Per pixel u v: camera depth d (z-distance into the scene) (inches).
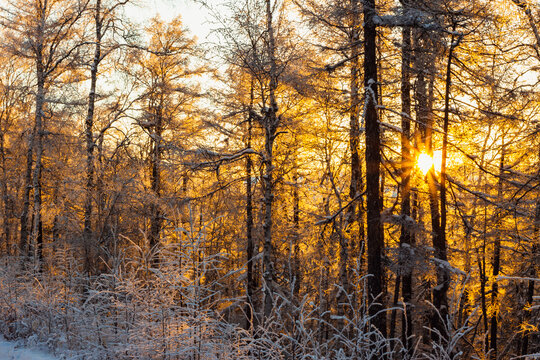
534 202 547.2
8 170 975.0
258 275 709.9
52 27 604.1
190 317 181.5
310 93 491.2
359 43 412.8
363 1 373.1
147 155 800.3
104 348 214.2
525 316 660.7
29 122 790.5
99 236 562.9
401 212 479.2
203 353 179.2
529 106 511.2
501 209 522.6
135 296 202.8
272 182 554.3
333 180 588.7
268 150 523.5
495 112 448.8
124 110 698.8
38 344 246.8
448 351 151.9
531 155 573.6
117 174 657.0
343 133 530.3
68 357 222.8
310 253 604.7
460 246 643.5
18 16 622.5
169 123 735.7
